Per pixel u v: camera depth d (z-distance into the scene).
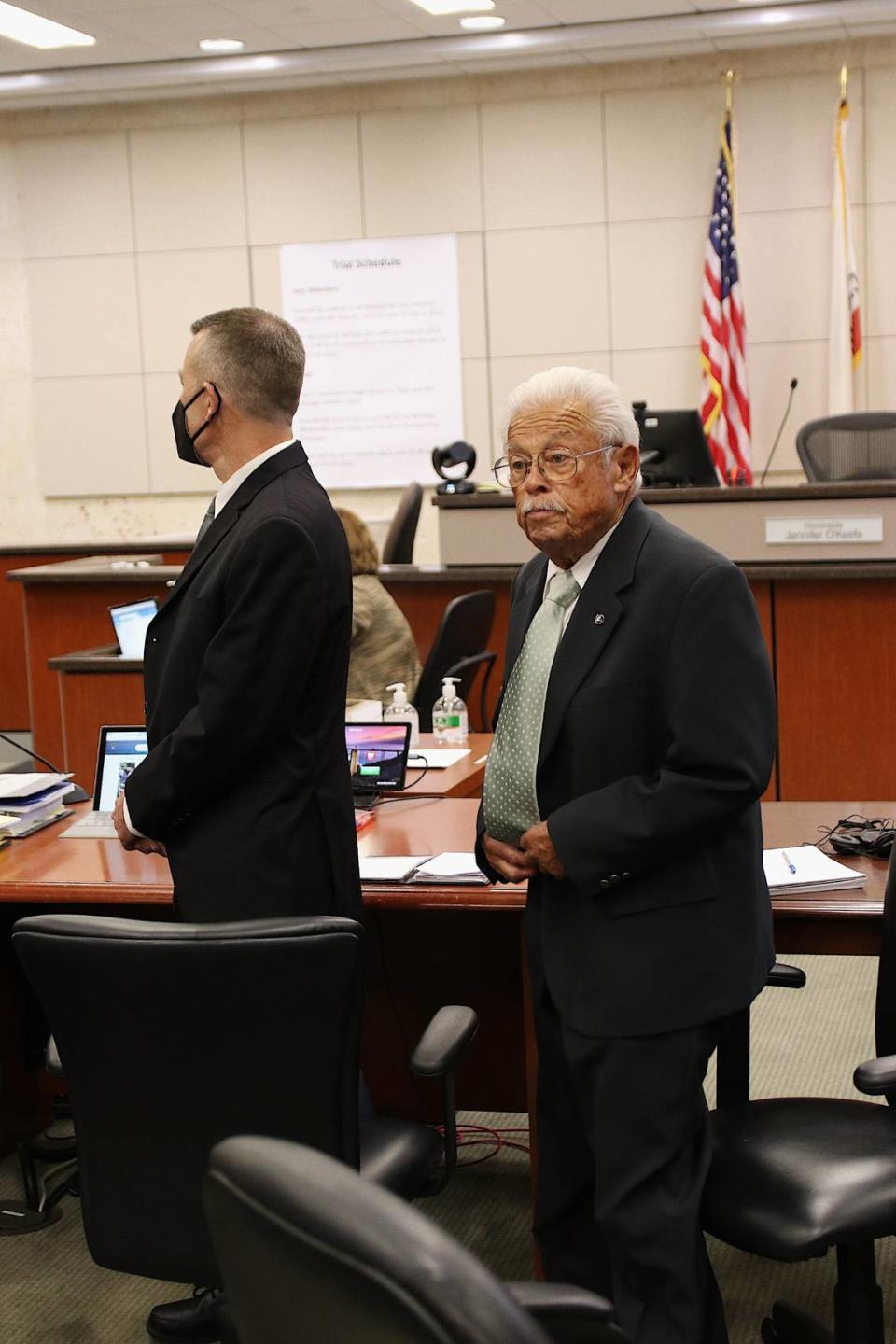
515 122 9.00
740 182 8.77
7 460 10.02
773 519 5.36
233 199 9.45
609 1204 2.01
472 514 5.82
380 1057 3.19
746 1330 2.49
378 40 8.30
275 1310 0.96
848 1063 3.60
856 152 8.61
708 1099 3.33
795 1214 1.90
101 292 9.74
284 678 2.23
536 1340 0.81
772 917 2.26
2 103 9.34
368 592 4.57
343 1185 0.92
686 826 1.91
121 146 9.55
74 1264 2.83
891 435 6.25
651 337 9.02
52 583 6.56
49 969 1.84
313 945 1.75
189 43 8.24
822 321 8.80
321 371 9.49
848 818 2.88
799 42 8.48
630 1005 1.99
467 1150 3.26
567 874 1.98
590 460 1.97
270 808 2.28
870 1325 2.12
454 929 3.11
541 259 9.11
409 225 9.25
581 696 2.02
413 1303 0.83
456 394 9.34
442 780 3.44
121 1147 1.91
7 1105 3.28
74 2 7.39
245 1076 1.83
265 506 2.27
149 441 9.81
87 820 3.13
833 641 5.35
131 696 5.50
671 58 8.70
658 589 1.97
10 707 8.34
